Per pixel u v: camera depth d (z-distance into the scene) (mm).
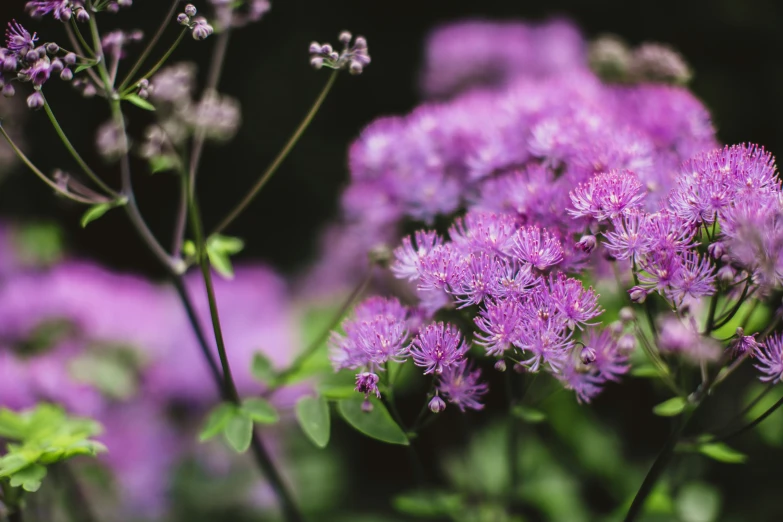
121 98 534
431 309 511
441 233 615
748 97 1131
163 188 1236
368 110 1258
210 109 593
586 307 491
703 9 1154
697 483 664
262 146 1242
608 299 592
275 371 576
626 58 709
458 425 760
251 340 735
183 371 730
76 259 1109
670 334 530
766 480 761
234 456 749
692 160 506
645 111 589
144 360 720
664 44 1183
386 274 655
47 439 547
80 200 545
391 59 1257
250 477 748
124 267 1243
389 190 604
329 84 551
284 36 1245
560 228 522
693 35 1171
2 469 522
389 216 615
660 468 510
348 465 955
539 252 496
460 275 495
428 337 491
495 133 579
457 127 595
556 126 553
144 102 534
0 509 540
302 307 871
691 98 597
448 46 876
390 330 498
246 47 1236
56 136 1155
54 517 669
